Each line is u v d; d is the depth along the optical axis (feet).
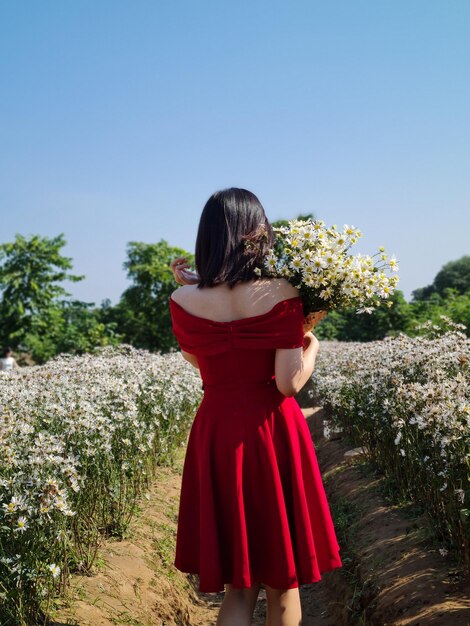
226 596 7.39
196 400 23.89
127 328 89.15
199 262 7.36
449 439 10.11
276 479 7.04
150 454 16.53
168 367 23.07
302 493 7.20
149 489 15.93
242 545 6.93
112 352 26.63
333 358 32.48
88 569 10.68
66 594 9.62
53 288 73.15
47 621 8.68
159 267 88.58
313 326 8.05
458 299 60.03
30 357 71.77
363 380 18.48
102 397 14.14
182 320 7.37
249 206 7.36
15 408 12.55
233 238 7.15
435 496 11.34
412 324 63.82
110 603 9.91
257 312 7.02
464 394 11.91
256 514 7.10
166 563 12.53
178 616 11.28
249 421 7.09
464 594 9.11
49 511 8.91
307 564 7.08
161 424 18.39
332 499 16.90
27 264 71.77
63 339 69.62
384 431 15.57
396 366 16.62
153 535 13.28
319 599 12.94
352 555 12.61
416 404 12.67
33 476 9.15
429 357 15.76
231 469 7.08
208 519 7.10
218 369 7.22
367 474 17.02
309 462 7.42
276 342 6.96
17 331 69.62
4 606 8.25
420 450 12.21
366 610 10.43
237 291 7.10
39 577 8.63
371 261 7.84
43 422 12.53
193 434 7.55
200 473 7.27
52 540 9.23
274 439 7.14
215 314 7.16
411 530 12.16
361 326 78.18
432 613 8.84
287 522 7.04
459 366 15.01
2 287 71.51
